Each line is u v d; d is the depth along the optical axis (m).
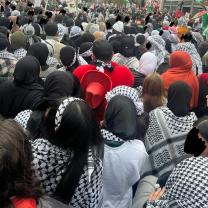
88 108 2.63
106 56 5.00
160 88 4.61
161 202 2.58
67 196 2.58
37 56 5.48
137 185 3.62
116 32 12.34
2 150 1.93
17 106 4.29
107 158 3.30
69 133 2.54
